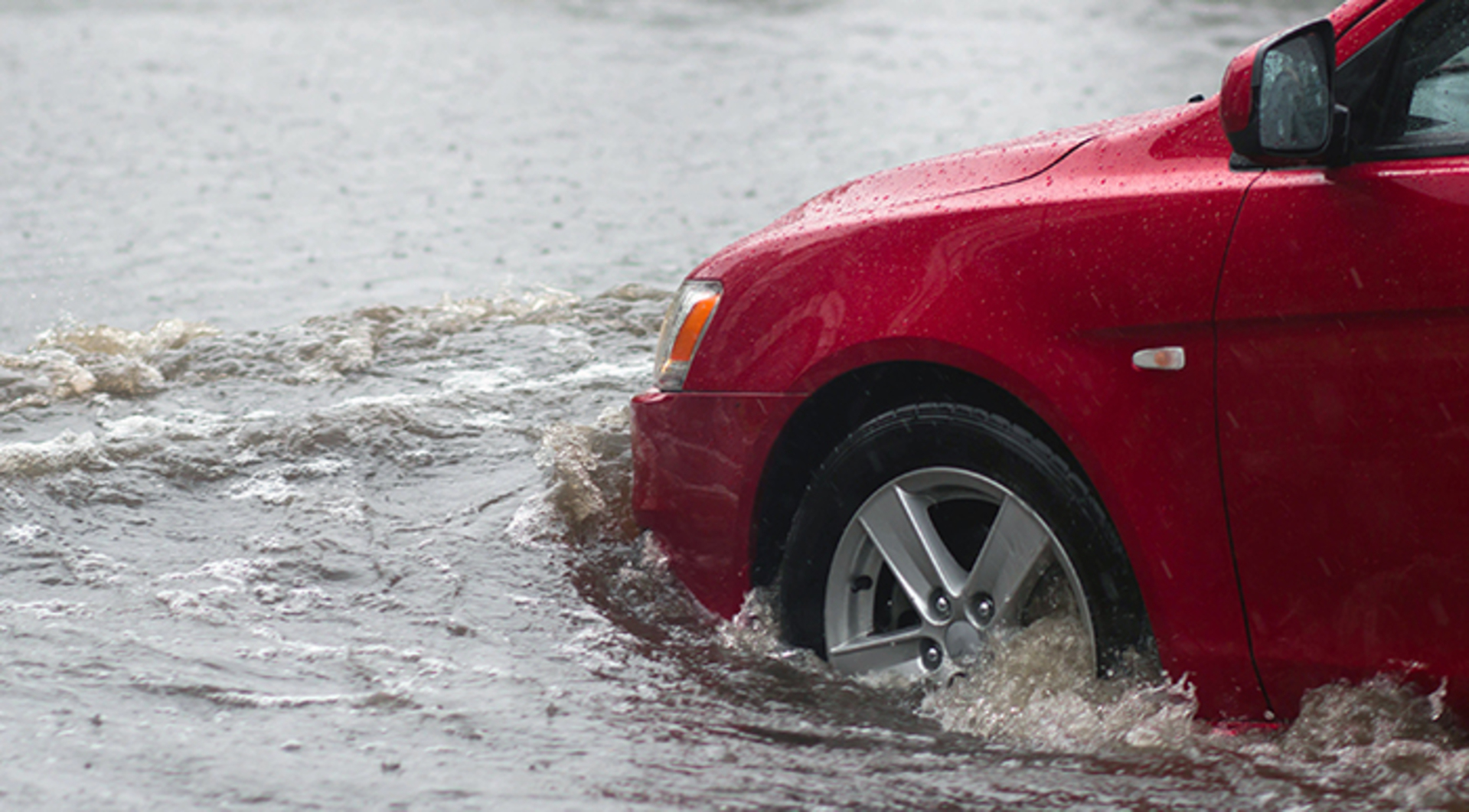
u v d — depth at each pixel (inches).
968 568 545.6
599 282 1720.0
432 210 2354.8
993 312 497.4
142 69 5378.9
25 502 761.0
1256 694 463.5
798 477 582.2
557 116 3818.9
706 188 2559.1
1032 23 7086.6
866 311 531.8
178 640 599.5
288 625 622.8
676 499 599.2
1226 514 457.4
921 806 447.5
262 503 778.8
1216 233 458.6
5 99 4360.2
